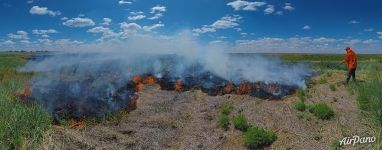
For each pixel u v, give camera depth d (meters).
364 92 14.02
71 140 10.38
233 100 14.82
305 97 14.94
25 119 10.55
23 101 12.56
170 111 13.81
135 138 11.55
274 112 13.38
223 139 11.84
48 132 10.34
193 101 14.91
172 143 11.62
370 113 12.34
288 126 12.28
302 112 13.24
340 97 14.74
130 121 12.73
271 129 12.22
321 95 15.17
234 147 11.41
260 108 13.82
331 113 12.61
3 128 9.88
